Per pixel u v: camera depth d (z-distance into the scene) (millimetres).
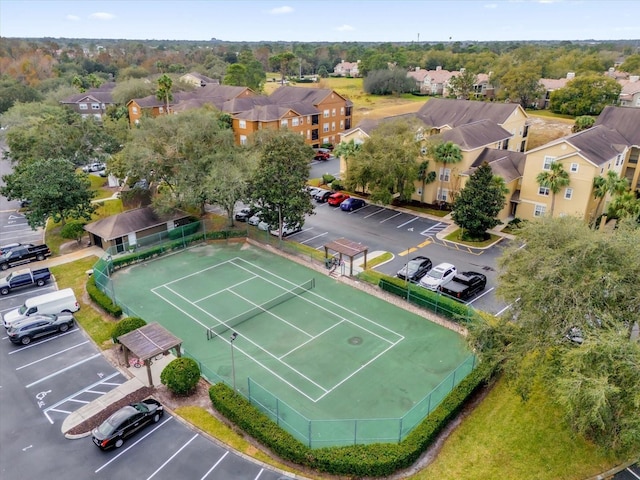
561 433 21734
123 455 21344
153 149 46719
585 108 102250
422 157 54406
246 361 28250
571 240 21859
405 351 29203
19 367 27656
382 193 51562
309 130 83688
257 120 75062
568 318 19844
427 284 35719
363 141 58688
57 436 22484
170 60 193000
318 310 34062
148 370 25422
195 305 34688
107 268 38875
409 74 146375
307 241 45812
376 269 39500
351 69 188625
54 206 42844
